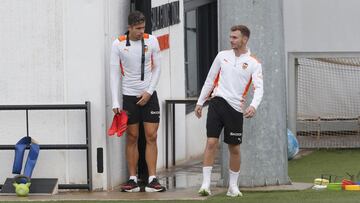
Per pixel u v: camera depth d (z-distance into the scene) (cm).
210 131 3138
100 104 3406
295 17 5672
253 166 3472
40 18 3438
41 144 3438
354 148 5231
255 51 3450
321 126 5231
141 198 3169
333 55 5259
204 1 5788
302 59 5309
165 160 4388
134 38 3325
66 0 3416
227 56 3112
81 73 3419
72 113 3434
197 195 3222
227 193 3212
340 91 5316
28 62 3453
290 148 4538
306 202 2933
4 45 3466
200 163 4653
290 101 5203
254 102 3059
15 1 3447
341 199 3014
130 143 3416
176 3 4691
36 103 3456
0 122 3478
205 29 5872
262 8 3444
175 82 4638
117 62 3341
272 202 2958
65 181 3453
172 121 4488
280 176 3512
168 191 3406
